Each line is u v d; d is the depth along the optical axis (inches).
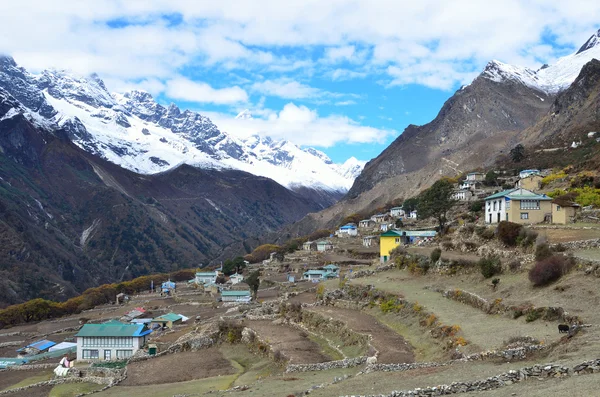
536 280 2615.7
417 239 4990.2
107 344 4687.5
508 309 2444.6
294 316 3922.2
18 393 3732.8
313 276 6806.1
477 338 2140.7
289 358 2844.5
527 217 4001.0
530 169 7800.2
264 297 6328.7
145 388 3063.5
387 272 4168.3
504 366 1722.4
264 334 3555.6
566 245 2913.4
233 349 3754.9
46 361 4945.9
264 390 2161.7
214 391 2475.4
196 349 3986.2
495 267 3095.5
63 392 3567.9
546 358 1692.9
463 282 3248.0
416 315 2856.8
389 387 1720.0
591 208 4074.8
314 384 2105.1
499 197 4222.4
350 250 7805.1
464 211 6505.9
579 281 2426.2
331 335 3181.6
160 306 7490.2
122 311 7696.9
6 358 5275.6
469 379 1624.0
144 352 4279.0
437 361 2070.6
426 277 3646.7
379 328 2928.2
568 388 1337.4
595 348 1606.8
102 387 3479.3
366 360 2340.1
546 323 2164.1
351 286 3902.6
